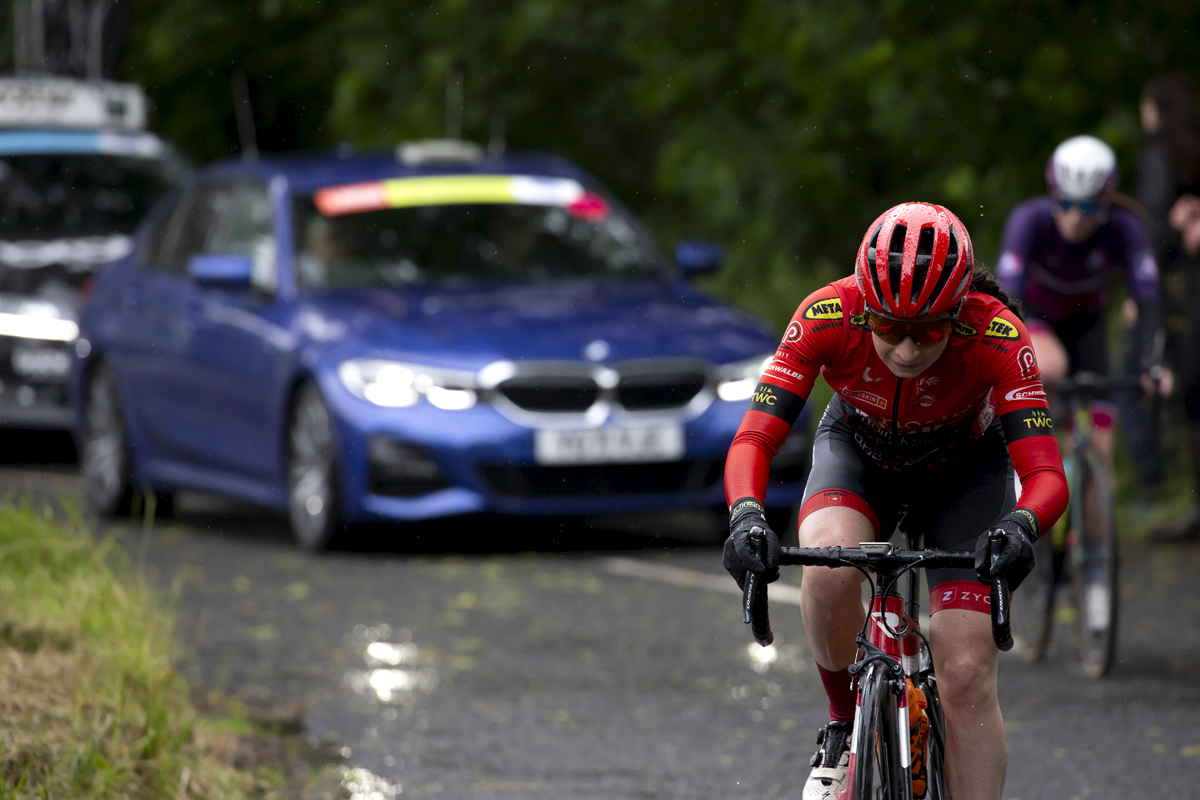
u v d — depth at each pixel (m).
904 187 46.47
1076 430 25.03
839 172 46.19
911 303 13.05
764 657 25.25
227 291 34.88
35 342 43.94
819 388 43.41
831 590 14.38
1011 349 14.21
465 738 21.25
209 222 38.22
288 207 35.84
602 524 36.38
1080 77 41.06
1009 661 25.38
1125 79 41.53
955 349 14.26
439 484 31.61
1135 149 41.00
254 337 34.34
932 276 12.98
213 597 29.09
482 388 31.52
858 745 13.00
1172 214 35.50
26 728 17.81
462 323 32.59
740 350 33.19
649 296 35.12
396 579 30.56
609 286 35.75
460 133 55.69
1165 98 35.78
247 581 30.41
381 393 31.64
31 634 21.33
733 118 48.22
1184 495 36.69
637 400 32.06
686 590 29.72
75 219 48.22
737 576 13.21
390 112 56.28
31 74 59.16
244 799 18.38
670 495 32.38
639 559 32.44
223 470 35.75
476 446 31.30
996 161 42.31
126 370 38.03
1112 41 41.00
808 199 46.47
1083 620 24.41
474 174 37.72
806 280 47.72
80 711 18.39
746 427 14.52
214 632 26.64
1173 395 37.38
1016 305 14.76
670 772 19.86
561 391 31.77
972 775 13.97
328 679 24.02
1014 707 22.58
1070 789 19.12
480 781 19.52
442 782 19.45
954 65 41.12
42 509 26.66
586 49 54.62
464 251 35.75
